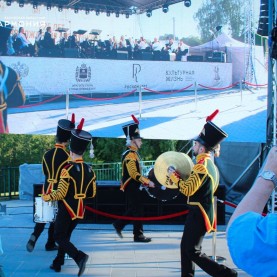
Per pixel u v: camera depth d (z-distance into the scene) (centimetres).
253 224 174
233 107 1052
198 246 537
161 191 770
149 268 662
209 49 1051
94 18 1041
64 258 670
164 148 1591
